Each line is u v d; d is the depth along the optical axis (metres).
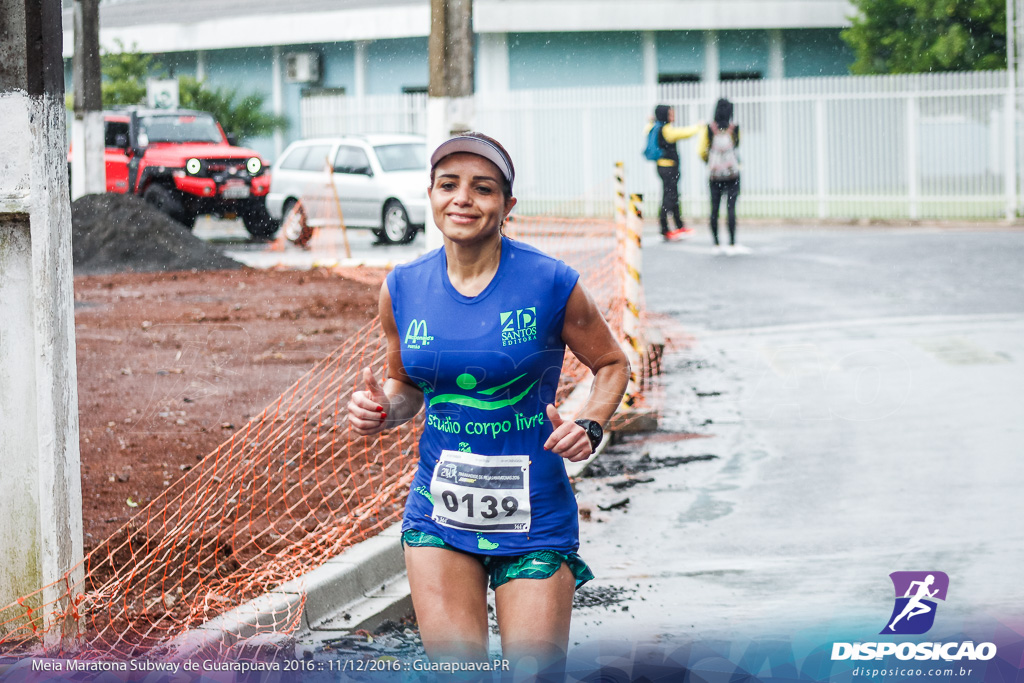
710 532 6.51
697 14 30.69
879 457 7.95
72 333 4.55
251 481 6.72
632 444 8.54
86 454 7.16
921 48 28.56
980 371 10.42
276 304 13.72
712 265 18.30
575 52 30.92
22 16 4.29
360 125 28.94
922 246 19.75
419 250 20.80
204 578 5.27
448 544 3.58
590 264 15.53
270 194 22.98
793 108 26.44
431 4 12.72
